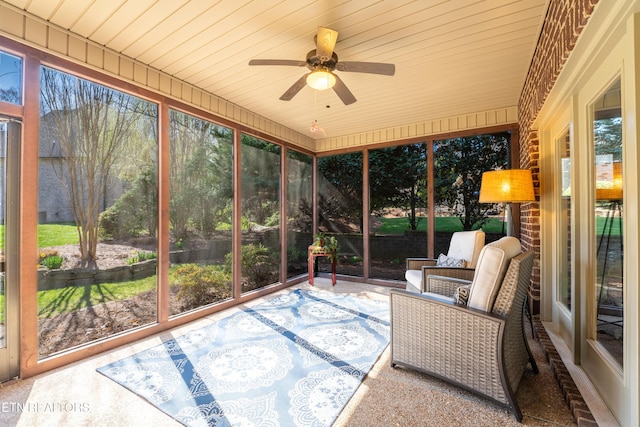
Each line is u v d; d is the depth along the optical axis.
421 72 2.84
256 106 3.79
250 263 4.00
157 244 2.90
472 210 4.07
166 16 2.08
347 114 4.05
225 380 2.03
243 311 3.43
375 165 4.82
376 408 1.72
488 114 3.90
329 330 2.85
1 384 1.97
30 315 2.09
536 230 2.78
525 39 2.31
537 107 2.43
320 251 4.67
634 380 1.23
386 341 2.61
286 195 4.68
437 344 1.91
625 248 1.33
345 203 5.12
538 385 1.88
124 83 2.62
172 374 2.10
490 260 1.74
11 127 2.05
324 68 2.15
